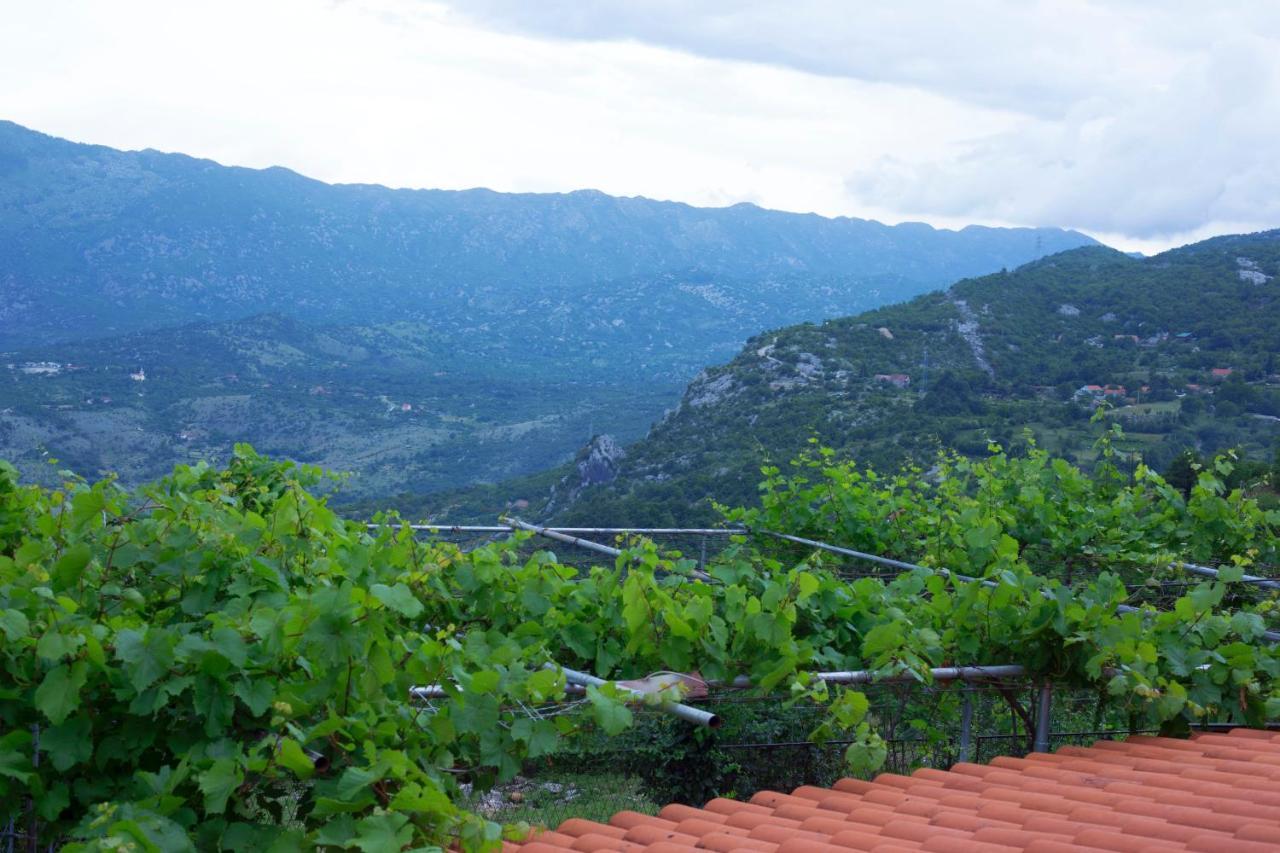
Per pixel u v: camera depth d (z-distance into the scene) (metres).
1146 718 4.97
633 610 4.96
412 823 2.97
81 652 3.26
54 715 3.15
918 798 3.82
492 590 5.62
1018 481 10.16
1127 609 5.28
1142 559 9.05
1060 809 3.63
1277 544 9.30
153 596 4.75
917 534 10.27
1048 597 4.95
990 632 4.98
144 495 5.13
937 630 5.11
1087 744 5.90
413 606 3.34
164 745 3.50
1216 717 5.05
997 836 3.30
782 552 10.55
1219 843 3.10
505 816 5.82
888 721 6.23
